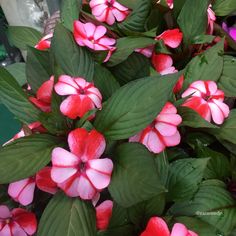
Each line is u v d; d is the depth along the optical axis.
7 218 0.26
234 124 0.30
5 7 0.74
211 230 0.26
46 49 0.35
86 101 0.27
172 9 0.36
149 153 0.24
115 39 0.36
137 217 0.27
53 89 0.27
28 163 0.24
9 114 0.75
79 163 0.24
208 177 0.30
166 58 0.35
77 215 0.24
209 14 0.37
